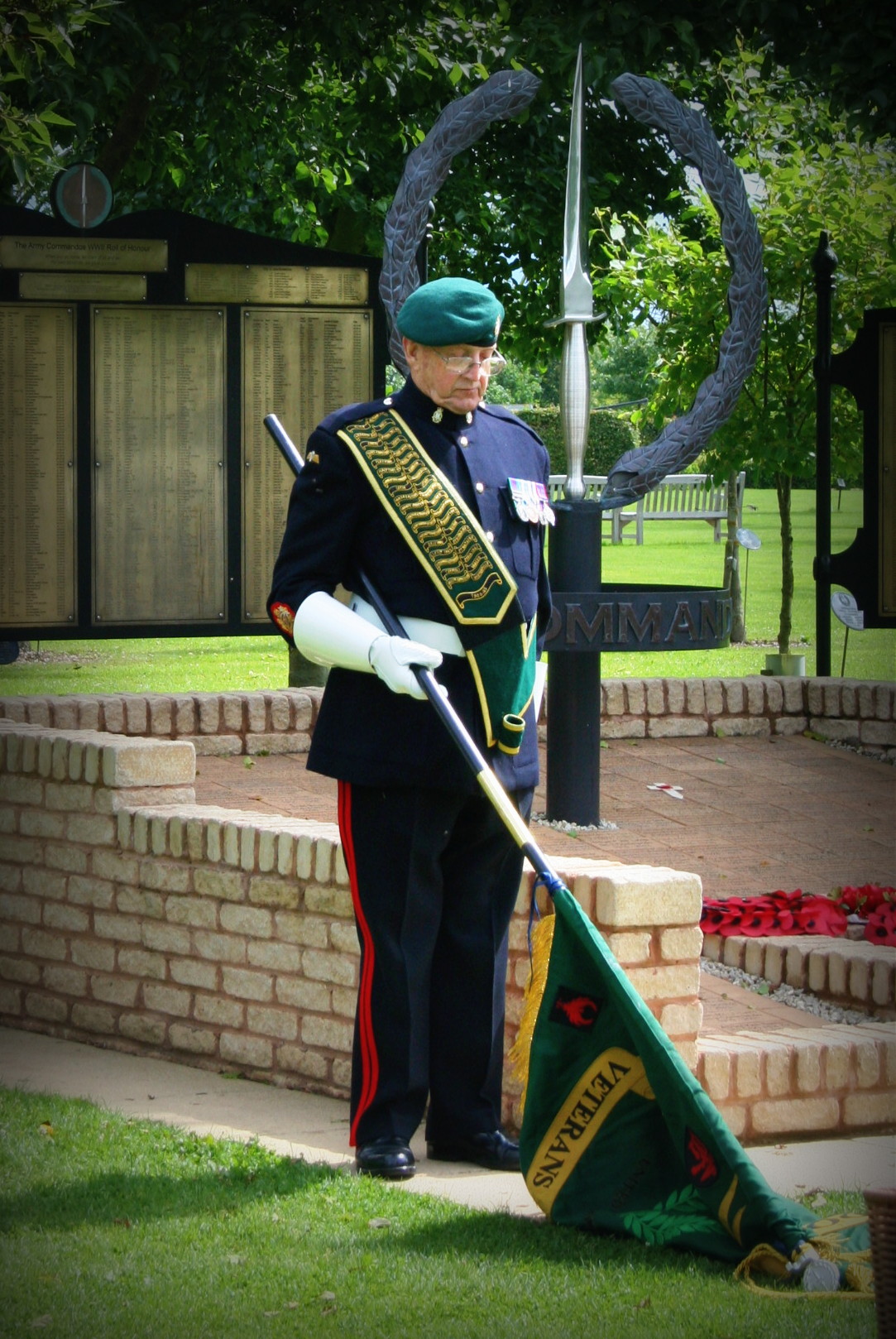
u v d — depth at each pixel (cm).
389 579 510
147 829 659
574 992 466
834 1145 547
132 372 961
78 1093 601
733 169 884
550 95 1055
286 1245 441
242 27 1009
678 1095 441
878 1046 564
